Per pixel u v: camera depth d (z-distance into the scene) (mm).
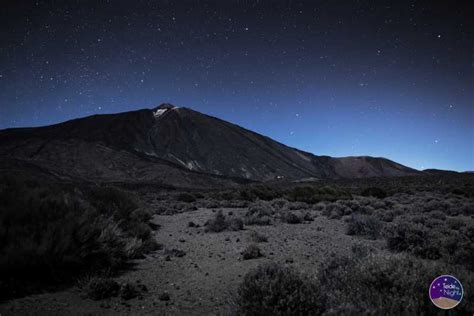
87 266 6934
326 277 5312
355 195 34344
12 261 5844
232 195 35000
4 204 7246
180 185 148375
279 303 4020
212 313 4855
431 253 7848
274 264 4762
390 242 8969
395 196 32719
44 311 4801
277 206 22609
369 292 4164
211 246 10211
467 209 17641
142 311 4965
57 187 11336
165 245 10477
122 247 8250
